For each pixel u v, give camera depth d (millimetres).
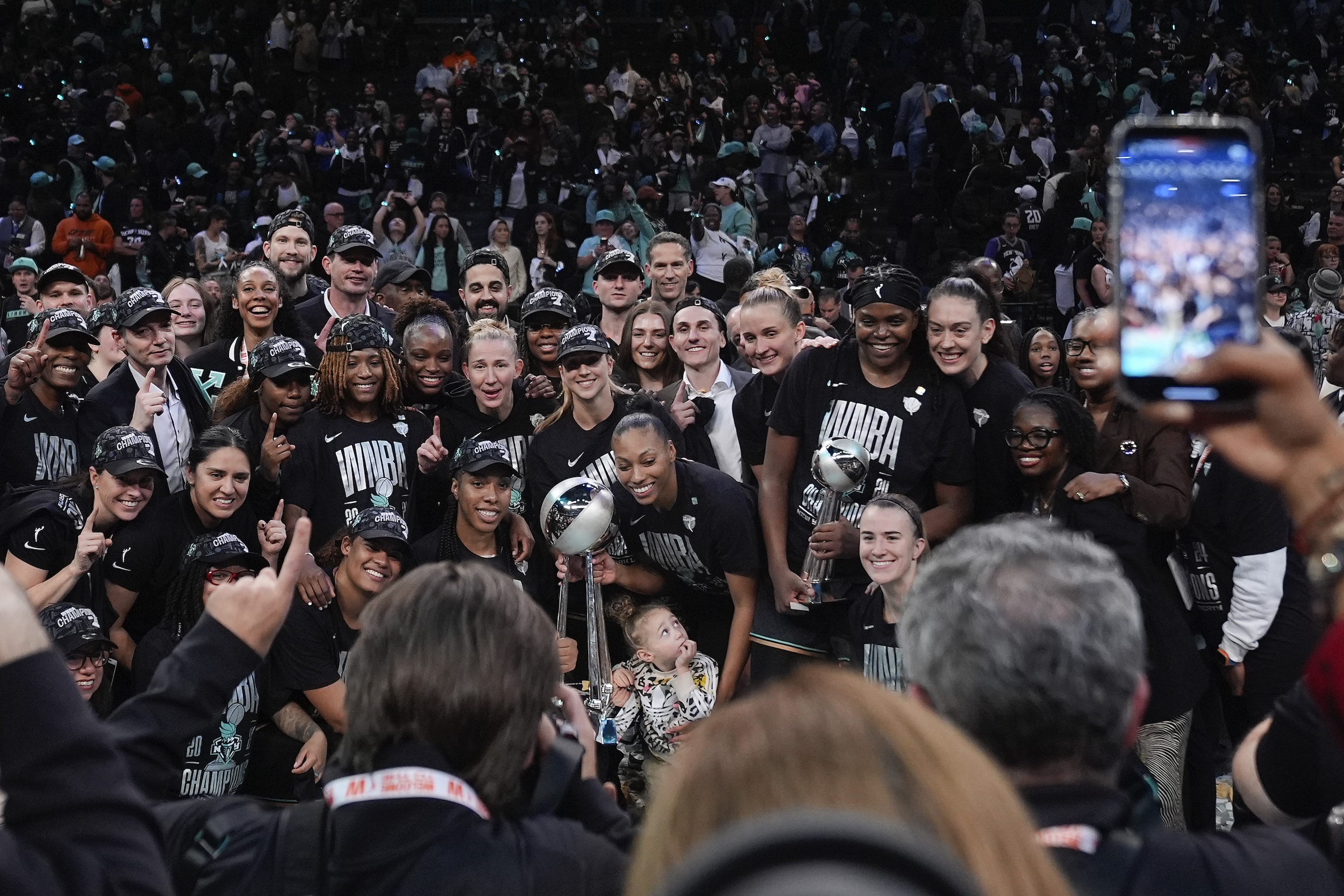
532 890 1320
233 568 3854
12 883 896
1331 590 1060
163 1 19156
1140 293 1167
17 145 15523
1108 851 1119
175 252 12648
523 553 4168
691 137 17000
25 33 18688
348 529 3840
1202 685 3582
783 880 507
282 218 6160
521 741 1403
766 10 20688
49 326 4469
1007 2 22000
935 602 1236
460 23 21078
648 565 4309
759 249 13414
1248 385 1050
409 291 6402
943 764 707
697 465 4137
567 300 4957
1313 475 1033
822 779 686
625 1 21422
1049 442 3586
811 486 4102
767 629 4152
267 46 19281
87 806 971
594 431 4332
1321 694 1121
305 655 3773
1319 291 8914
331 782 1409
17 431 4477
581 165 15844
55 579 3627
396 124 16047
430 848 1317
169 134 15805
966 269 5109
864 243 13820
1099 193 14461
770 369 4480
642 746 4188
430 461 4297
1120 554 3520
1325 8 20500
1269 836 1180
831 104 19406
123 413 4711
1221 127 1178
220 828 1396
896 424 3971
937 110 16344
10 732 980
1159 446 3713
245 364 5184
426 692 1370
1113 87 19016
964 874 525
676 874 538
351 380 4336
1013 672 1151
